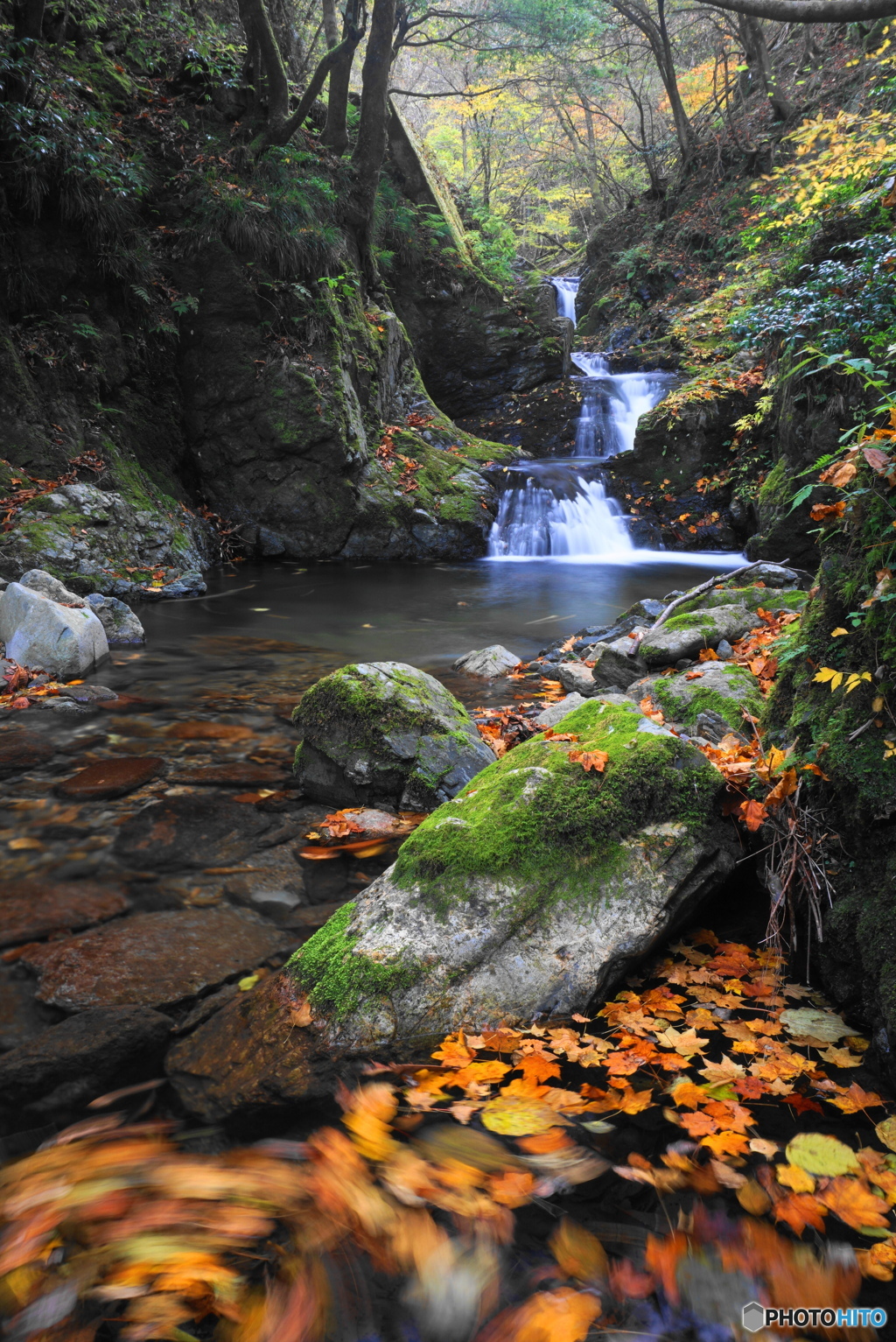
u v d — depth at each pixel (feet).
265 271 35.78
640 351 54.19
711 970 8.07
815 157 42.60
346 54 38.55
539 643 22.59
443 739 11.82
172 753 13.83
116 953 8.16
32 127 28.43
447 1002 7.10
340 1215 5.26
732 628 16.52
